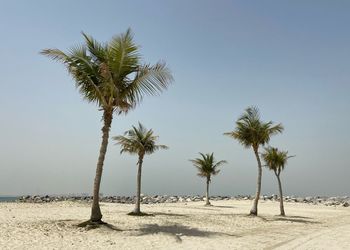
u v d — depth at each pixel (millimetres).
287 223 29016
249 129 32938
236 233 20938
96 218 19906
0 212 29156
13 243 14562
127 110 20781
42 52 19734
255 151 33719
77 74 20297
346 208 58469
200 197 85750
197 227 22688
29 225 19609
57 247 14250
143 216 28750
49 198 65562
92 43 20453
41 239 15734
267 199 82688
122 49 19703
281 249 15438
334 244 17328
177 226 22469
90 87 20609
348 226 27625
